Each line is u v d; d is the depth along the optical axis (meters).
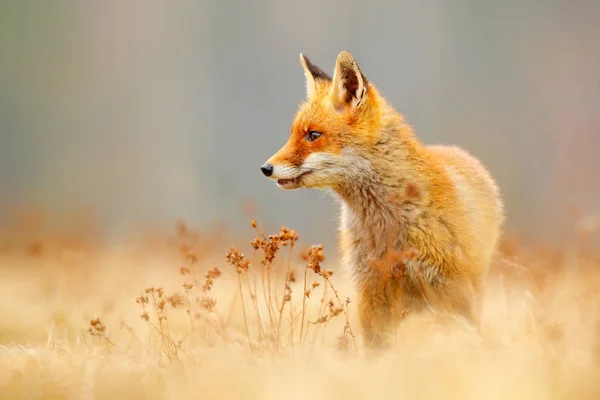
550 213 33.72
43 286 12.65
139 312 11.08
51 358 8.18
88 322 10.48
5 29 56.19
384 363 7.61
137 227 22.06
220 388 7.02
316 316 10.54
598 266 11.79
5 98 54.06
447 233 8.77
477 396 6.46
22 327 10.85
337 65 9.49
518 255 11.88
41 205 29.88
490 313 9.83
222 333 8.80
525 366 6.86
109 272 14.35
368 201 9.30
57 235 17.83
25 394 7.12
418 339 8.32
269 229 19.83
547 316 8.70
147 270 14.60
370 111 9.36
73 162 48.12
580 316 8.57
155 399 6.99
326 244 26.77
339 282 12.86
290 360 7.71
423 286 8.86
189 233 15.29
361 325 9.19
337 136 9.39
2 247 17.28
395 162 9.13
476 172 10.20
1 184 47.31
